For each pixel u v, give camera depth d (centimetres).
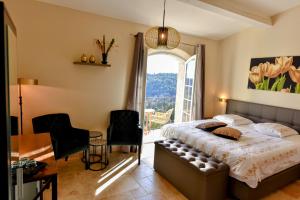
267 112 403
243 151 260
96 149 389
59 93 345
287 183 295
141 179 304
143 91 409
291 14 366
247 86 447
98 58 371
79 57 354
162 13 364
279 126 349
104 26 370
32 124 309
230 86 487
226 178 251
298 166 306
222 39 502
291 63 367
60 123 329
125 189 277
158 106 619
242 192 244
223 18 389
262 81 416
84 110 371
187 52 475
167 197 263
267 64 406
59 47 336
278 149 276
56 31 331
